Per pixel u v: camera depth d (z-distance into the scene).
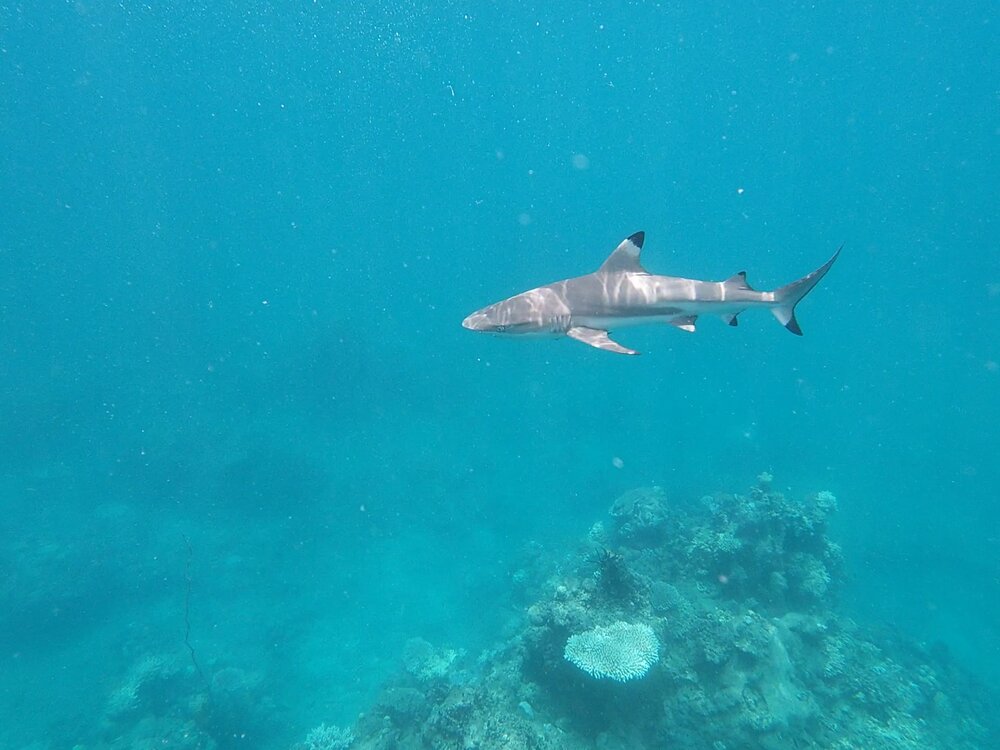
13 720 15.28
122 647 18.02
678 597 11.63
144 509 26.36
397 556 22.89
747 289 8.58
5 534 23.84
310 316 61.19
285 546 23.77
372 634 18.75
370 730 11.02
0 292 79.06
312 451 31.83
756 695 9.74
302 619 19.61
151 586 21.22
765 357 58.91
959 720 11.75
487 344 56.06
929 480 28.56
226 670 16.36
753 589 13.12
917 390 47.69
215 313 65.88
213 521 25.53
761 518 14.20
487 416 38.34
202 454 30.69
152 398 39.47
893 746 10.08
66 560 22.06
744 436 34.88
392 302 78.62
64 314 67.38
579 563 16.52
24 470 29.97
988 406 42.28
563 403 41.09
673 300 8.26
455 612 19.19
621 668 8.67
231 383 42.03
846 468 30.00
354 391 40.41
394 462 30.95
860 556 21.03
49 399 37.56
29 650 17.95
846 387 48.91
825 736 9.96
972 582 19.55
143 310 67.88
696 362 56.03
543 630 10.23
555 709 9.69
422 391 42.22
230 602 20.53
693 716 9.34
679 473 28.44
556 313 7.76
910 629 16.75
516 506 26.02
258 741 14.70
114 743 14.00
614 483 27.44
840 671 11.47
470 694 9.84
